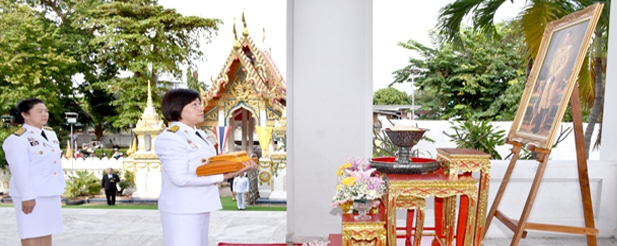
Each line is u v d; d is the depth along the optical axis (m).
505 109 15.30
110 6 19.72
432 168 2.48
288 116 3.74
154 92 20.48
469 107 15.95
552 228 2.58
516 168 3.68
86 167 12.41
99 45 20.84
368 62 3.66
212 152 2.28
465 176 2.45
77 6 20.95
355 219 2.42
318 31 3.62
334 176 3.68
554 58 2.75
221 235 4.01
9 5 19.53
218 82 12.20
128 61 20.62
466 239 2.38
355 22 3.61
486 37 6.57
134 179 11.74
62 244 3.80
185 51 21.05
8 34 18.03
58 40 20.22
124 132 26.38
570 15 2.71
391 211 2.31
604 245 3.52
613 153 3.85
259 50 12.30
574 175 3.69
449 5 5.76
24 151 2.68
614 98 3.84
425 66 16.84
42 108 2.85
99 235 4.06
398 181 2.29
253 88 12.23
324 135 3.67
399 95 21.33
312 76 3.64
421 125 7.41
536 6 5.45
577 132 2.56
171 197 2.13
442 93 16.52
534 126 2.71
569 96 2.38
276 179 11.05
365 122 3.68
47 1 21.95
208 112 12.77
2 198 11.90
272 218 4.60
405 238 3.23
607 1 5.13
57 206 2.96
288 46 3.68
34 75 18.28
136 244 3.80
